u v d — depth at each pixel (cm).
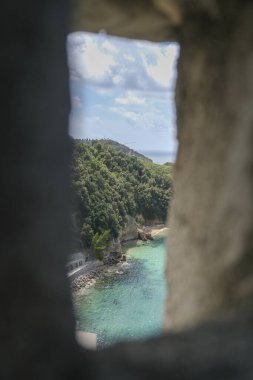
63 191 205
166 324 314
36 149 187
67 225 207
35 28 185
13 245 174
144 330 3684
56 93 200
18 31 179
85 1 292
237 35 255
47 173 193
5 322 170
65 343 188
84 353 196
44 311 183
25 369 172
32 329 177
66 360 184
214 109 273
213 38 276
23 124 181
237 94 249
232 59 258
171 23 321
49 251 191
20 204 178
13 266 174
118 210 6850
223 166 258
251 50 241
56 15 197
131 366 193
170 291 317
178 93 323
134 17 313
